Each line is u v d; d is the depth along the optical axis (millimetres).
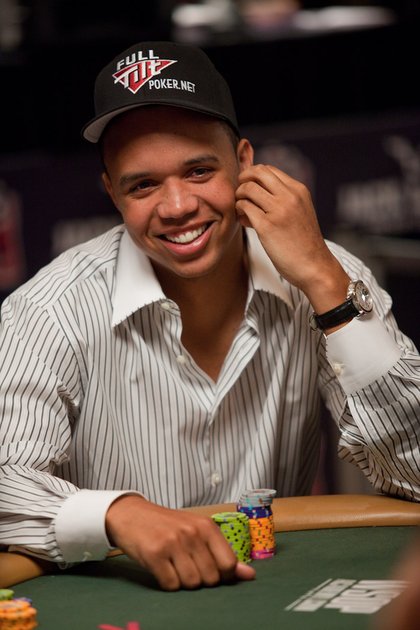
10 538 2453
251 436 3008
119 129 2699
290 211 2740
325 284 2719
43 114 5691
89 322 2854
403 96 5816
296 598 2131
